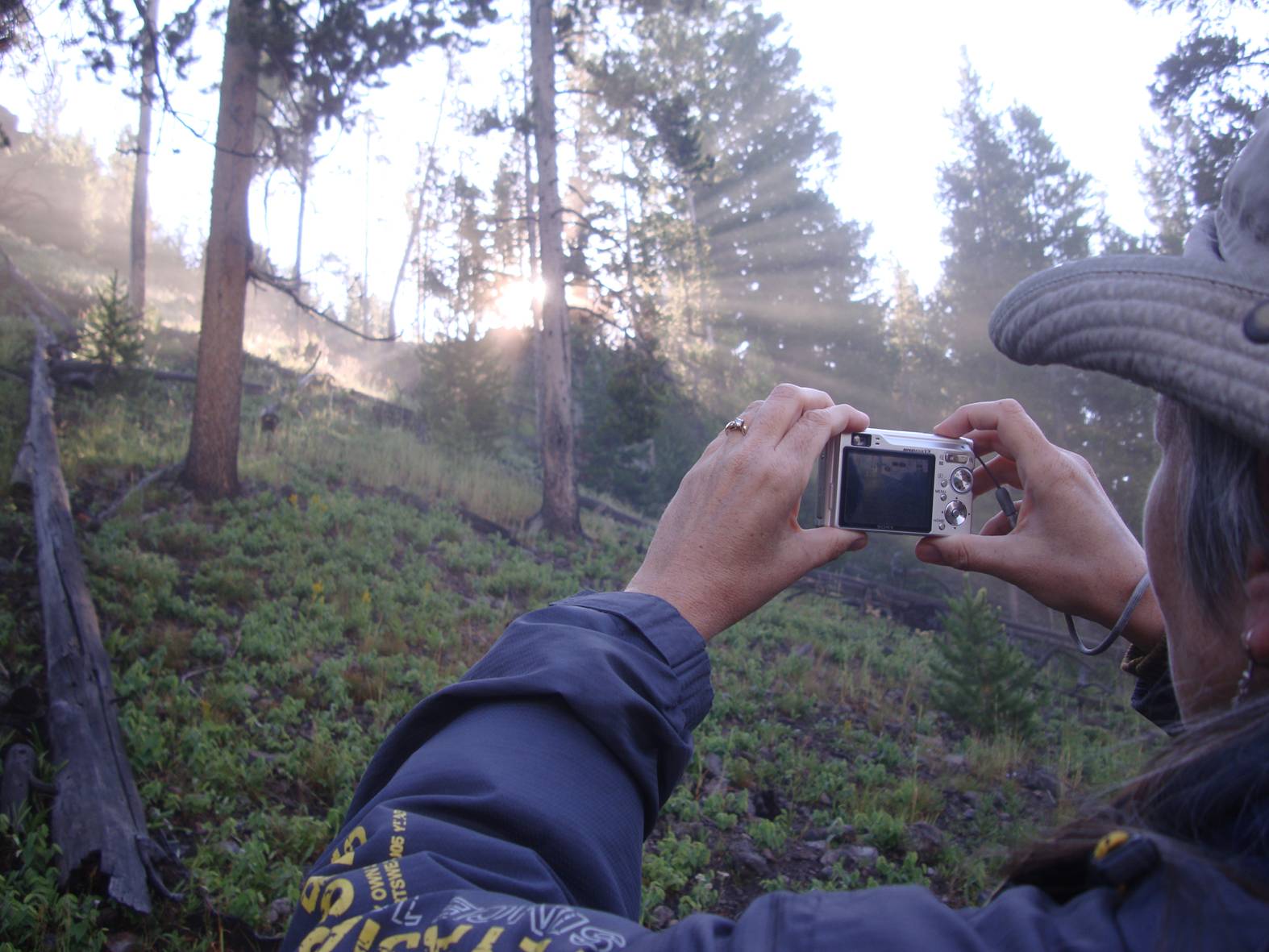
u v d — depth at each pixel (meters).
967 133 45.34
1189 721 0.68
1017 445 1.12
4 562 8.51
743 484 0.99
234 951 4.43
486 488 18.48
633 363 20.25
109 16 11.22
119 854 4.59
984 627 10.72
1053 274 0.67
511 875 0.72
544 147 18.52
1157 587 0.71
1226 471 0.62
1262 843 0.52
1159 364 0.59
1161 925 0.51
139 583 9.16
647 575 0.99
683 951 0.59
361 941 0.69
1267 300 0.56
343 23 12.48
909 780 7.67
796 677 11.19
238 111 13.30
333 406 21.28
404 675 8.33
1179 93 14.22
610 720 0.82
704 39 43.84
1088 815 0.65
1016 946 0.54
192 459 13.09
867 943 0.55
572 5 18.81
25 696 5.96
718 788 7.19
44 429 12.14
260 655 8.22
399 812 0.78
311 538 12.11
